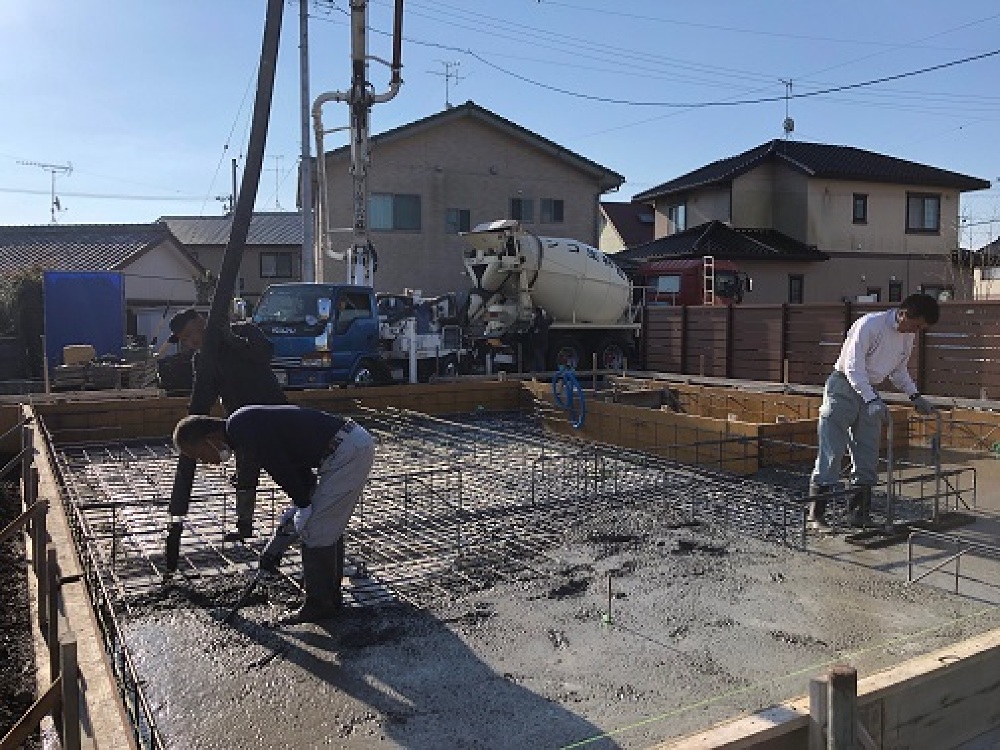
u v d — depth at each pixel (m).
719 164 28.83
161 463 7.94
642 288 19.77
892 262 26.02
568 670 3.69
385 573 4.90
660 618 4.28
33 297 16.97
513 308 16.39
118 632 3.43
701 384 13.54
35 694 3.99
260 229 35.88
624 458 7.68
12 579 5.55
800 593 4.64
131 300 25.61
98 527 5.74
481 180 24.98
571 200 26.25
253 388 5.16
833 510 6.27
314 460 4.02
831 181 25.27
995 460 8.41
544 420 10.37
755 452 7.71
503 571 4.97
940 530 5.83
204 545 5.36
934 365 10.94
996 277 24.95
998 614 4.33
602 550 5.38
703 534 5.73
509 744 3.08
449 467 6.95
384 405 10.91
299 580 4.70
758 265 24.45
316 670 3.67
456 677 3.61
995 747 3.26
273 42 4.91
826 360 12.82
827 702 2.67
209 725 3.21
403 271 24.16
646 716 3.29
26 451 6.61
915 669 3.08
